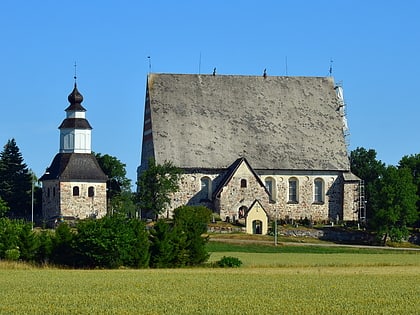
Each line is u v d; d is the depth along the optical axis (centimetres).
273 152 18850
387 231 17400
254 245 15675
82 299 7275
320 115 19525
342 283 8712
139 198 17850
